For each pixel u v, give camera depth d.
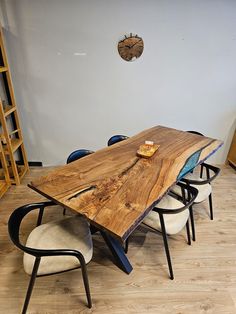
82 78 2.81
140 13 2.52
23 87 2.83
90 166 1.67
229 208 2.38
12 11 2.44
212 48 2.71
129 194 1.34
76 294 1.53
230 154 3.23
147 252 1.85
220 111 3.06
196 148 2.01
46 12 2.47
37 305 1.46
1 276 1.63
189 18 2.56
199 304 1.47
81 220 1.59
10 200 2.47
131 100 2.96
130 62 2.75
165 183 1.45
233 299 1.51
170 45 2.68
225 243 1.95
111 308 1.45
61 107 2.96
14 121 2.96
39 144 3.19
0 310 1.43
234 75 2.86
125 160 1.77
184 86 2.91
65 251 1.14
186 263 1.76
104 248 1.89
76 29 2.56
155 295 1.53
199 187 1.99
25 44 2.60
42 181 1.48
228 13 2.54
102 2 2.45
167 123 3.13
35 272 1.21
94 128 3.11
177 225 1.58
